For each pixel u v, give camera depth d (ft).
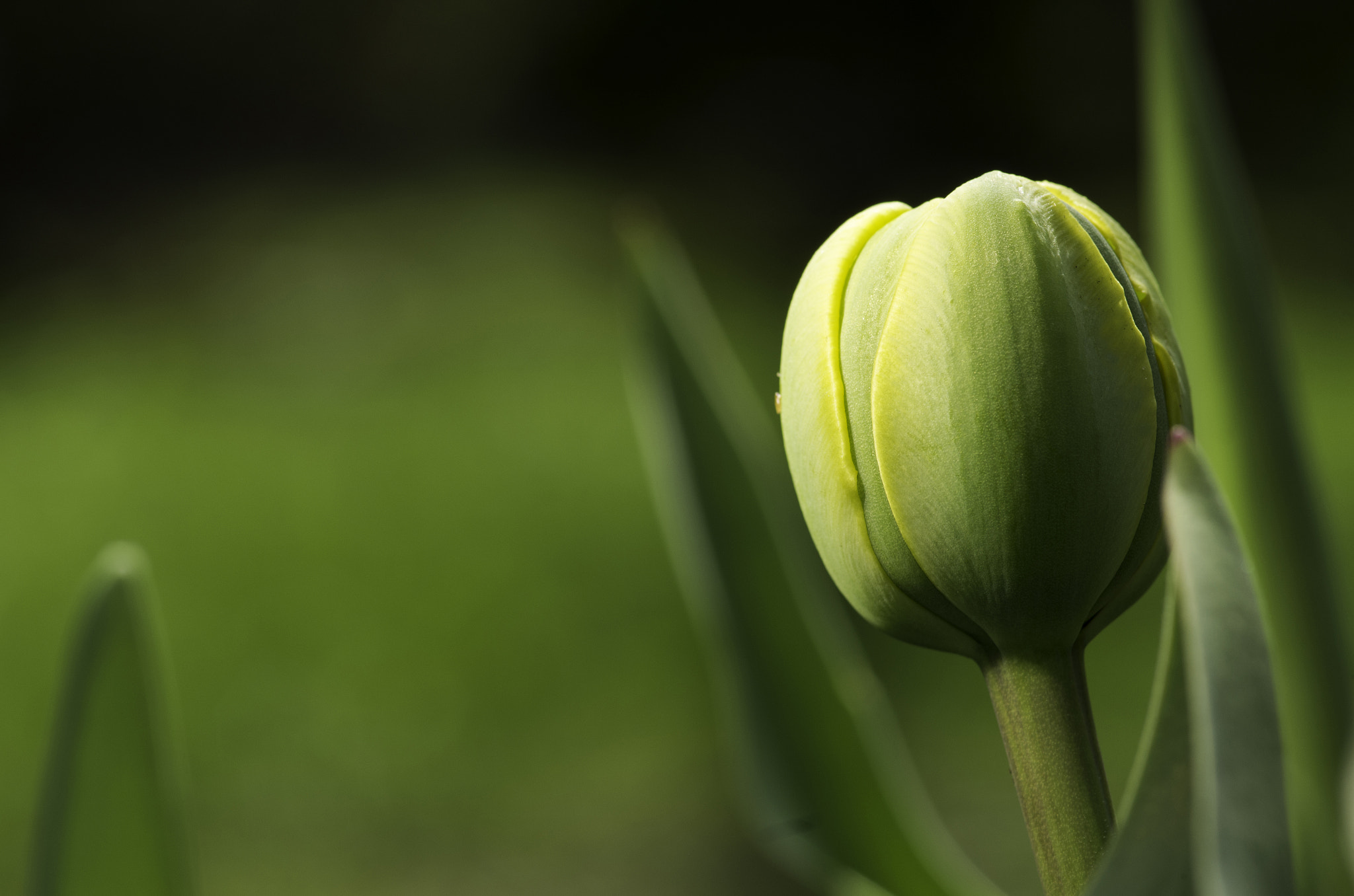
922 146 40.52
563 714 13.85
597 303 28.66
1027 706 1.67
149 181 38.45
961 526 1.66
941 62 41.22
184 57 41.55
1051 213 1.66
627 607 15.57
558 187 36.99
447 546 17.17
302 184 38.34
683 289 2.41
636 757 13.04
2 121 38.45
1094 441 1.65
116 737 1.93
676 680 14.20
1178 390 1.68
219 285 30.71
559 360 25.58
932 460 1.66
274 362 26.30
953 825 10.97
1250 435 2.11
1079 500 1.65
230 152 41.14
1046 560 1.65
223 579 16.56
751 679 2.34
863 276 1.69
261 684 14.15
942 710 12.59
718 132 41.37
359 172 39.91
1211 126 2.11
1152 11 2.14
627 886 10.89
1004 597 1.66
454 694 14.10
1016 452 1.65
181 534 18.04
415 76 43.45
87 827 1.93
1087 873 1.66
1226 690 1.54
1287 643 2.10
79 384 25.40
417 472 20.12
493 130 43.27
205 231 34.45
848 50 42.14
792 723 2.33
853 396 1.69
